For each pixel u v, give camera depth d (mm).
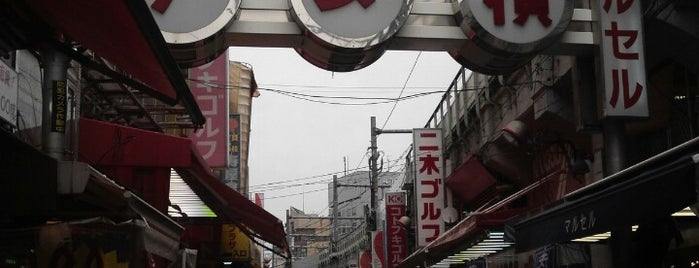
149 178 9508
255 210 10906
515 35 10102
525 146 15477
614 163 10305
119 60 6008
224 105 17000
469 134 21266
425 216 20641
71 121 9117
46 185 5121
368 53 10133
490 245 13938
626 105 10008
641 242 7848
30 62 8453
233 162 22078
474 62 10820
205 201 11352
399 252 26312
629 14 10195
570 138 13469
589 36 10539
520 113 15320
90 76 10367
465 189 19359
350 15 9945
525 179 17359
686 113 10906
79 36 5676
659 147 11867
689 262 9078
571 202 6863
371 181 31188
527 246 7867
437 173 20984
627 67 10086
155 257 8570
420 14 10430
